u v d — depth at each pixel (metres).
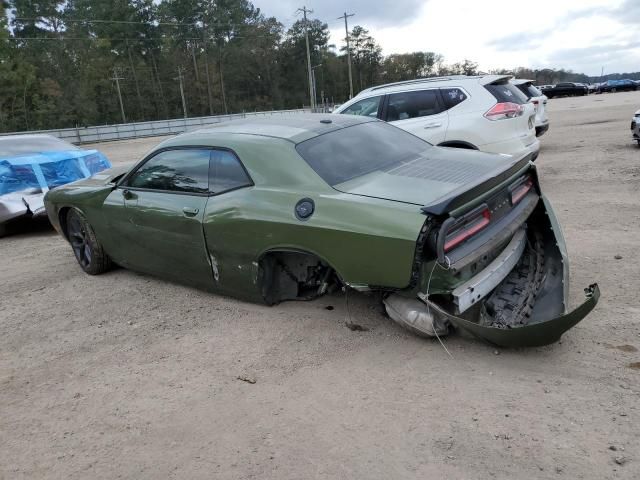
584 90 53.50
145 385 3.30
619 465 2.29
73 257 6.39
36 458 2.70
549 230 4.02
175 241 4.34
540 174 9.17
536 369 3.07
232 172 3.97
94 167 8.78
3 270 6.09
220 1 95.62
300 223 3.46
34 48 78.88
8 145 8.45
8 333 4.25
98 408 3.10
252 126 4.31
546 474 2.27
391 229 3.08
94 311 4.55
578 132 15.27
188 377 3.34
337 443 2.60
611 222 5.84
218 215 3.93
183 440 2.74
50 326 4.32
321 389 3.07
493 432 2.57
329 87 110.12
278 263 4.04
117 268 5.66
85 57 82.50
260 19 104.75
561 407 2.70
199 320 4.15
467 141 7.16
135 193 4.66
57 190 5.64
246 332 3.86
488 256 3.39
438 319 3.32
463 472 2.33
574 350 3.22
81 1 90.12
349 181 3.60
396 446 2.54
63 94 75.00
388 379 3.10
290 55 103.88
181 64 92.81
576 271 4.46
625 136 13.05
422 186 3.38
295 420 2.81
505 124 7.04
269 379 3.23
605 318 3.57
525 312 3.54
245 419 2.87
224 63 97.56
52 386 3.39
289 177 3.69
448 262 2.96
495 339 3.11
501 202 3.49
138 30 90.56
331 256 3.37
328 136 4.06
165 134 57.53
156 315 4.34
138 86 90.88
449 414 2.73
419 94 7.67
